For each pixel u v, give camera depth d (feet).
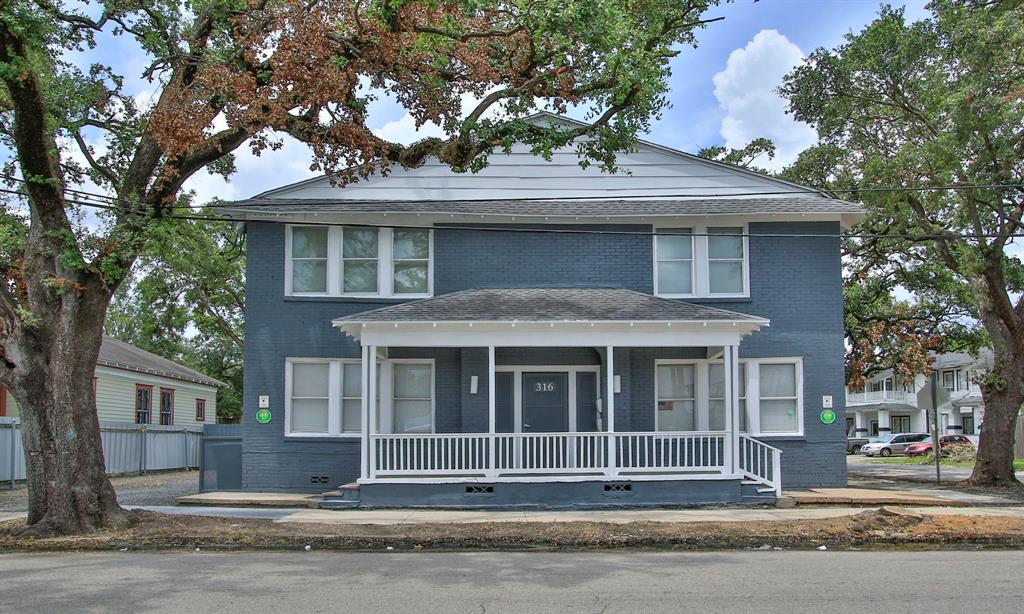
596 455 56.85
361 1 45.52
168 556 39.58
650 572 34.09
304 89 45.03
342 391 64.80
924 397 74.33
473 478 55.98
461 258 65.92
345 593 29.68
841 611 26.55
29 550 41.42
